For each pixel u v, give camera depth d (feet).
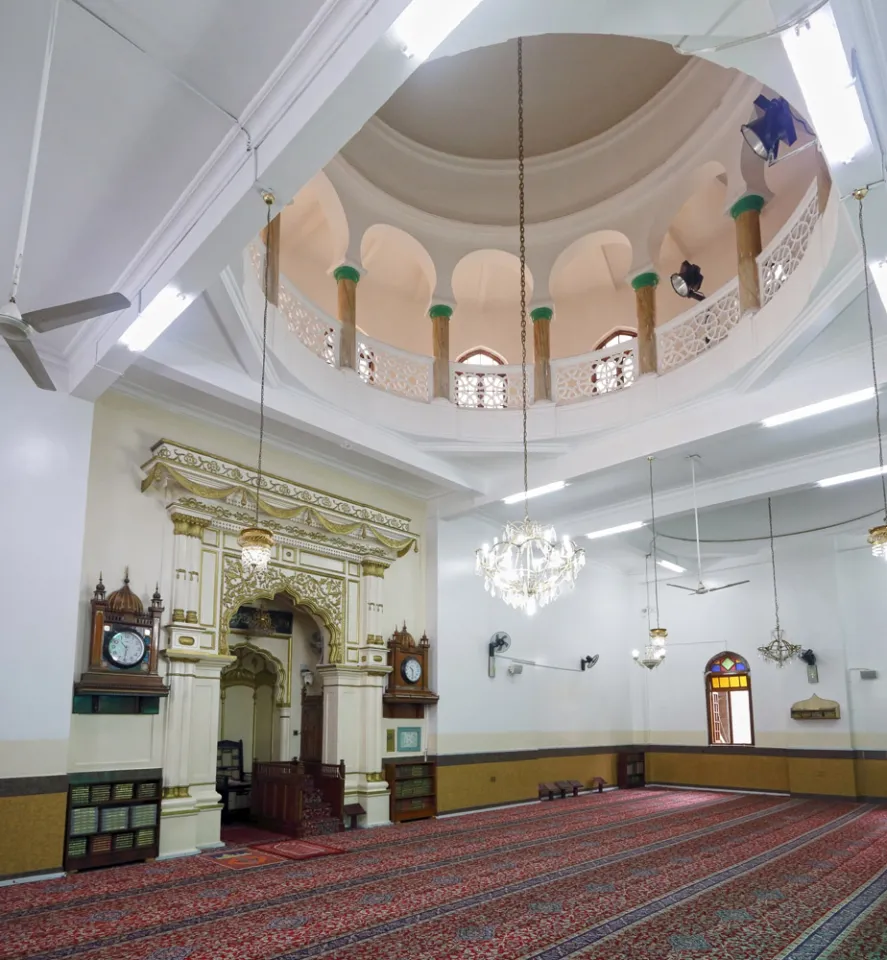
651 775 51.78
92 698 25.18
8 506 23.61
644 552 50.55
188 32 14.61
